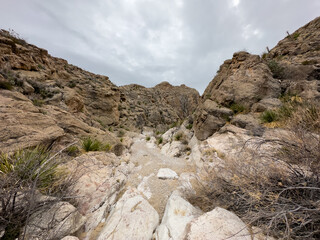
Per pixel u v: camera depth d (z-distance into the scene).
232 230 1.50
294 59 8.22
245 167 2.11
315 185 1.50
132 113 23.58
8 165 2.09
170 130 12.09
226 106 6.89
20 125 3.96
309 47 8.41
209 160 4.00
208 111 7.10
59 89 10.33
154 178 4.35
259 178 1.81
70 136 5.65
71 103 10.39
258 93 6.18
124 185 3.92
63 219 1.64
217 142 4.79
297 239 1.31
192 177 3.99
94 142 5.72
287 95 5.84
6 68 7.63
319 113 1.99
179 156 6.98
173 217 2.18
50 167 2.19
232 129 5.12
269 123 4.28
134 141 12.79
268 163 1.99
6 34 10.41
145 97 32.38
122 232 1.92
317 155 1.58
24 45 11.48
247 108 6.11
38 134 3.97
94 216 2.37
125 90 31.70
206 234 1.50
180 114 36.88
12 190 1.45
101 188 3.12
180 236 1.71
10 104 4.82
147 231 2.02
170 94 42.47
